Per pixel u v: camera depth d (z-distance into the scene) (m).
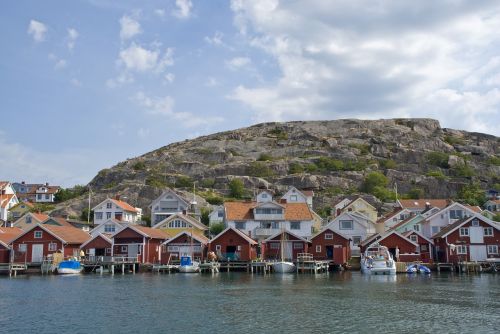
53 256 76.06
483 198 128.88
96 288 54.38
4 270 74.56
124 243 81.25
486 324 33.66
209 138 197.50
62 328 33.31
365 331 31.92
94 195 133.38
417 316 36.47
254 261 77.94
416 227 93.50
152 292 50.56
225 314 37.72
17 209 127.62
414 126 193.75
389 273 71.44
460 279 63.28
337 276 68.69
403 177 151.25
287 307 40.62
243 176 147.38
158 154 177.88
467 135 192.50
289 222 93.25
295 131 196.62
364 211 115.56
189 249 82.88
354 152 170.38
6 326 33.97
